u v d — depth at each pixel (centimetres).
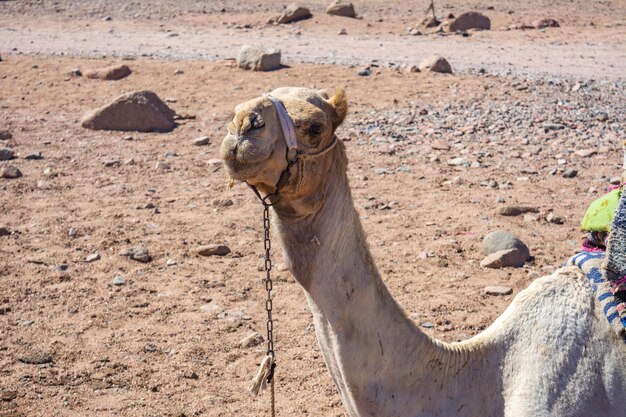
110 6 3284
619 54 2328
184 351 777
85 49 2439
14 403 682
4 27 2948
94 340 798
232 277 943
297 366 751
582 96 1819
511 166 1352
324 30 2730
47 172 1358
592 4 3316
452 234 1059
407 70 2022
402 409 402
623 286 415
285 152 363
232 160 356
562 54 2325
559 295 430
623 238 408
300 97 375
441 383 414
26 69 2167
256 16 3022
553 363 411
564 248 1005
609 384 409
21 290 905
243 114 356
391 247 1018
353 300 385
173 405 687
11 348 778
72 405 684
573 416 404
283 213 383
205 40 2570
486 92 1839
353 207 391
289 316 848
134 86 1986
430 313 838
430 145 1474
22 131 1645
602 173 1310
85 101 1888
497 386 421
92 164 1423
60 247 1038
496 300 869
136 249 1005
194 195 1246
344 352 387
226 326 825
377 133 1552
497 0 3397
